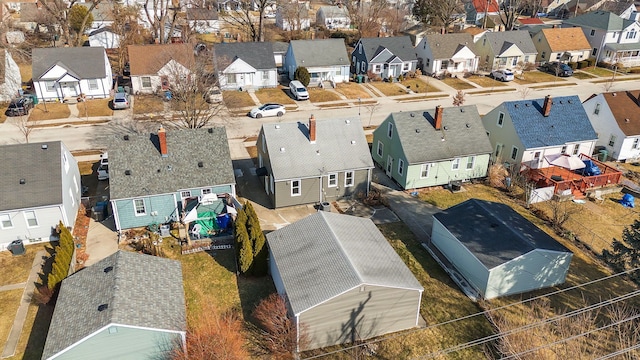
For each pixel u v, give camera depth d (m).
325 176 33.84
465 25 92.62
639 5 111.31
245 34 83.56
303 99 57.03
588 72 72.06
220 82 58.16
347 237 25.56
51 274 23.72
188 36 72.94
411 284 22.83
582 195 37.09
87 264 27.36
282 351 21.72
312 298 21.58
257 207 34.16
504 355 20.72
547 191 35.78
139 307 20.41
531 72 71.69
